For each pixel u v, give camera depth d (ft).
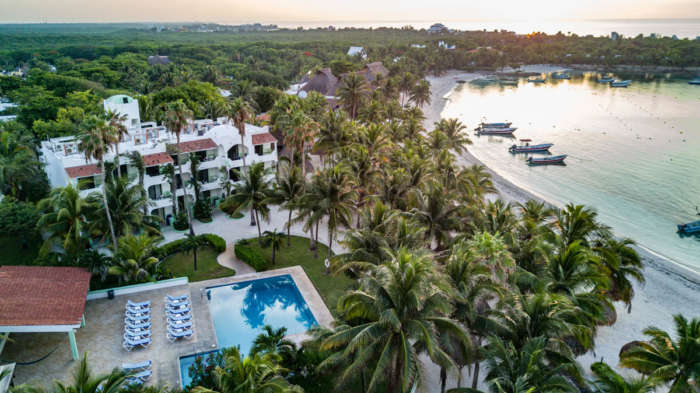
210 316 129.08
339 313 100.01
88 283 125.59
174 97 323.98
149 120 282.56
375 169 186.29
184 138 205.05
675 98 579.89
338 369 103.60
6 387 85.76
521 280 108.17
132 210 153.48
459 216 145.59
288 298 144.97
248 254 160.25
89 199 149.07
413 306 75.82
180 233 185.26
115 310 128.36
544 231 130.93
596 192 277.03
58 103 304.71
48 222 144.66
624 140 394.32
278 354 96.73
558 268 110.52
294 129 195.00
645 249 199.93
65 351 109.91
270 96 401.29
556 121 468.34
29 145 225.76
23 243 167.84
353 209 155.02
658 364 84.53
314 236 187.62
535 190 279.49
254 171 167.02
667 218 239.91
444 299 79.66
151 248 150.10
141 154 186.19
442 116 490.08
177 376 103.55
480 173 213.05
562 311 84.74
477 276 94.68
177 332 117.08
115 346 113.19
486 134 420.36
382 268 80.59
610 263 124.98
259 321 131.95
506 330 85.66
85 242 145.69
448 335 84.64
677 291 159.53
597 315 101.65
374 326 80.23
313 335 94.02
